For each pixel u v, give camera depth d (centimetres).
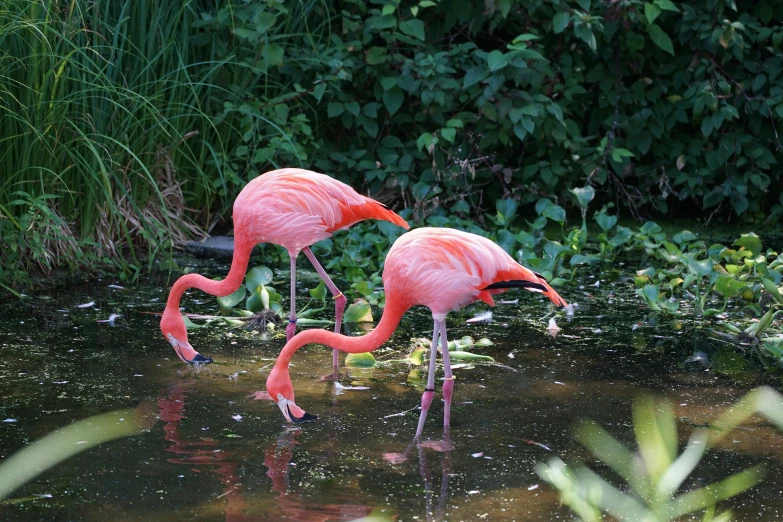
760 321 852
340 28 1345
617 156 1273
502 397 696
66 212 1066
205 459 573
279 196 770
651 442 396
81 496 518
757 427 642
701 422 647
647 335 859
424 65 1219
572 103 1366
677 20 1370
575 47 1341
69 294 963
